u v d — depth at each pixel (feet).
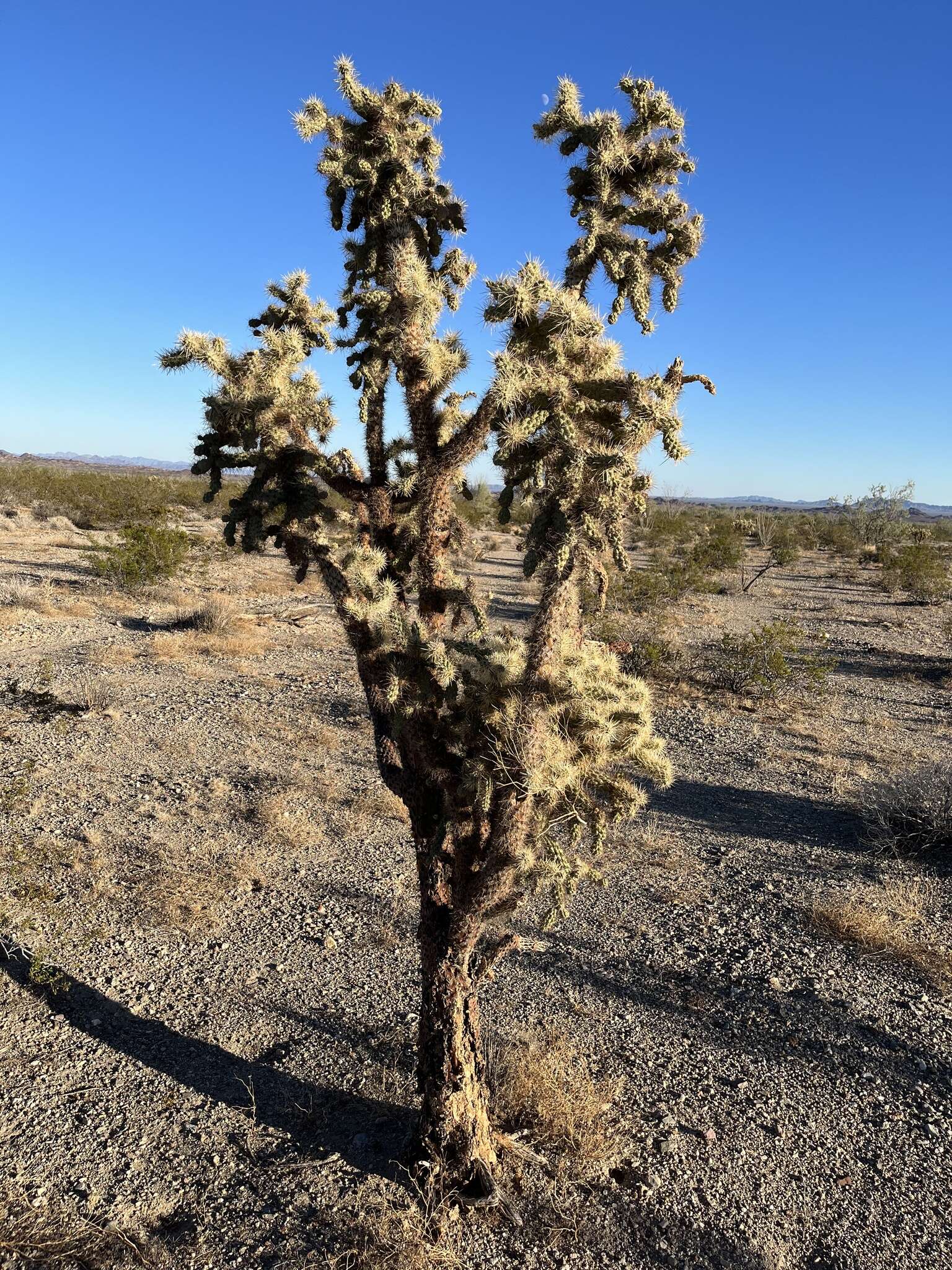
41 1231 9.59
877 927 16.89
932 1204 10.53
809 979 15.53
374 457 10.68
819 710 35.24
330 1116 11.62
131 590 51.06
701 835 22.08
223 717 29.63
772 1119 11.93
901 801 22.24
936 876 19.93
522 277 7.78
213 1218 9.87
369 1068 12.66
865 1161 11.21
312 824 21.29
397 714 9.57
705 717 33.60
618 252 8.40
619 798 9.37
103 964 14.98
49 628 41.27
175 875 18.19
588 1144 10.91
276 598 54.60
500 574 72.08
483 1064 10.71
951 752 29.84
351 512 10.93
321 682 35.12
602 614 41.24
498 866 8.96
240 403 9.50
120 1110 11.59
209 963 15.30
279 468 10.12
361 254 10.43
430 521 9.84
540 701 8.57
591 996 14.78
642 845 21.20
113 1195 10.16
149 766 24.63
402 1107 11.83
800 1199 10.52
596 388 7.78
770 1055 13.41
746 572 88.79
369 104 9.98
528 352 8.03
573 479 7.55
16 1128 11.14
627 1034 13.75
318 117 10.04
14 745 25.40
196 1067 12.57
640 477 7.91
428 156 10.44
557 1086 11.68
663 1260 9.55
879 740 31.22
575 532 7.82
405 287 9.35
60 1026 13.28
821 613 62.13
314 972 15.20
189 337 9.57
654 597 52.06
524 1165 10.64
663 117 8.63
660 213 8.64
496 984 14.99
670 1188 10.56
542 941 16.47
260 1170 10.61
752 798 24.86
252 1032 13.46
